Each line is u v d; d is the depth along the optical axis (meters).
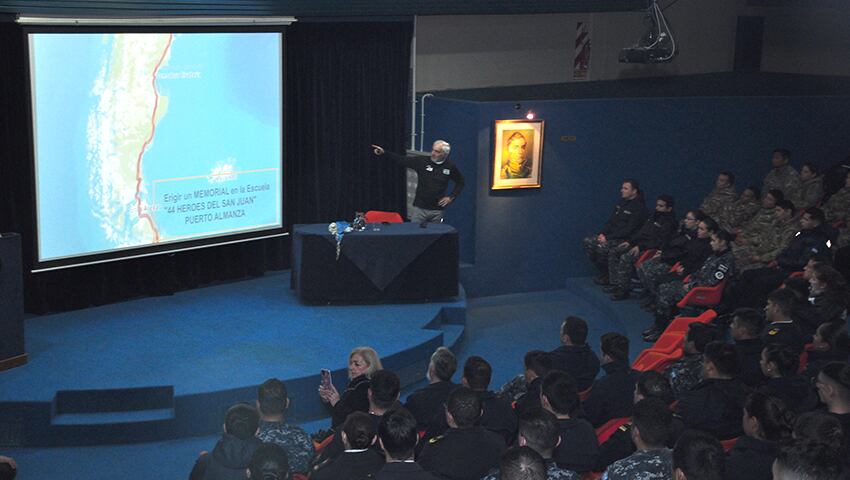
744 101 13.10
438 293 10.86
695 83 14.96
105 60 9.91
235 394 8.39
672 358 8.49
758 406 4.92
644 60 12.66
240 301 10.91
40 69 9.48
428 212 11.46
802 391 6.32
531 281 12.69
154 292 11.05
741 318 7.42
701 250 10.83
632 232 12.03
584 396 7.20
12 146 9.85
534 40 14.58
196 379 8.56
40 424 8.12
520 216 12.45
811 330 8.31
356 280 10.65
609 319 11.69
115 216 10.23
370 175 12.40
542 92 13.46
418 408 6.30
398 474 4.70
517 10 12.64
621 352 6.73
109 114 10.02
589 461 5.39
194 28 10.48
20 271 8.70
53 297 10.38
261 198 11.40
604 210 12.80
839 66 16.73
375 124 12.31
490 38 14.11
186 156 10.67
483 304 12.25
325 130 11.99
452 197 11.37
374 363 6.99
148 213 10.46
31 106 9.48
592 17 15.09
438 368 6.46
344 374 8.92
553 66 14.87
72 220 9.94
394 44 12.19
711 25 16.80
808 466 3.46
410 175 12.38
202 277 11.49
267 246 12.07
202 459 5.23
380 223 11.12
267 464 4.48
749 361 7.34
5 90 9.69
